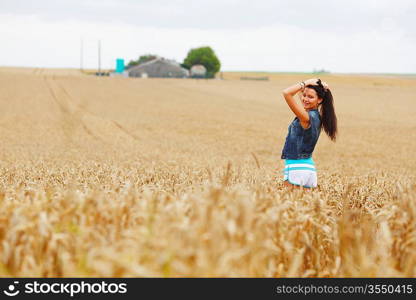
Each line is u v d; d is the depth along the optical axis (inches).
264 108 3865.7
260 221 225.9
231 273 204.1
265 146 1983.3
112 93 4539.9
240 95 5118.1
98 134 2159.2
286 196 313.4
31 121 2566.4
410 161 1675.7
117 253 205.5
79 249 220.2
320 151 1934.1
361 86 6761.8
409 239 245.6
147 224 225.6
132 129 2411.4
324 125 402.9
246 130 2546.8
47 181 542.0
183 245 201.0
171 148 1712.6
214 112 3422.7
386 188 507.2
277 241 251.1
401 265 250.2
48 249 216.5
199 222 213.6
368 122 3132.4
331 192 446.0
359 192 448.5
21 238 219.8
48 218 234.8
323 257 281.4
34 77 5802.2
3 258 212.4
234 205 232.1
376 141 2294.5
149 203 247.6
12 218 227.1
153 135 2215.8
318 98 397.7
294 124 406.9
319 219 289.1
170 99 4313.5
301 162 403.2
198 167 808.9
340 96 5241.1
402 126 2955.2
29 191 328.8
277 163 1316.4
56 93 4205.2
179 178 511.5
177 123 2726.4
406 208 268.1
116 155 1302.9
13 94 3944.4
